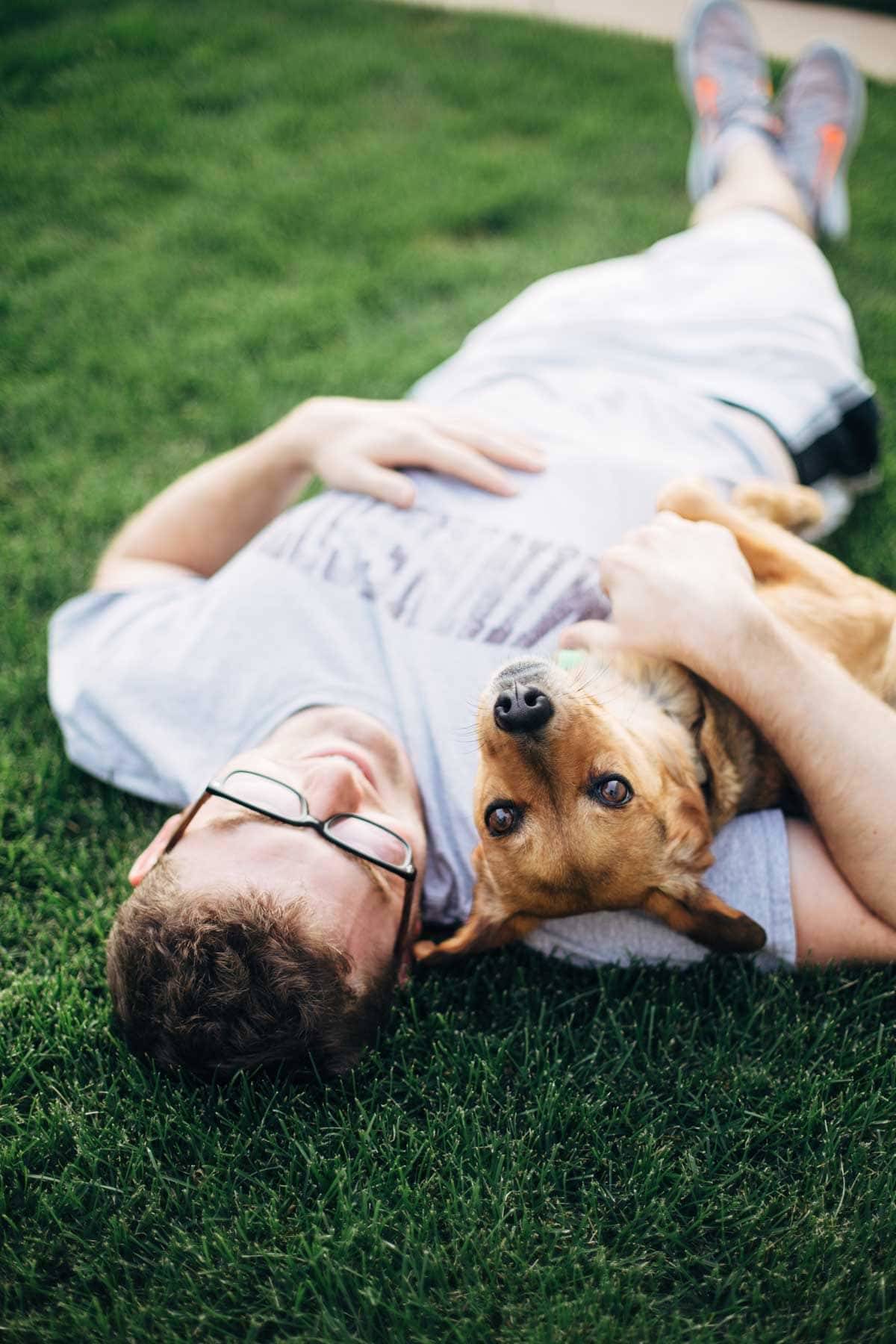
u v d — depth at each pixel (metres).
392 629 2.21
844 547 3.16
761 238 3.14
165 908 1.83
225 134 4.99
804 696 1.94
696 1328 1.72
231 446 3.65
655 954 2.22
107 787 2.71
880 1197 1.86
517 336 2.91
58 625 2.69
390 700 2.19
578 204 4.50
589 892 1.97
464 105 5.08
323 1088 1.99
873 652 2.21
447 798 2.15
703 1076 2.06
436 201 4.55
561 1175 1.93
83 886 2.53
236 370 3.88
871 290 4.02
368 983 1.93
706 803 2.13
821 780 1.94
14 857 2.56
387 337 3.99
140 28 5.60
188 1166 1.98
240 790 1.95
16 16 5.75
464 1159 1.94
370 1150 1.95
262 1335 1.78
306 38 5.56
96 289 4.25
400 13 5.73
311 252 4.37
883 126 4.73
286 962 1.80
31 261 4.39
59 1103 2.07
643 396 2.61
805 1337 1.71
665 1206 1.87
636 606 2.07
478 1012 2.24
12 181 4.79
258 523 2.72
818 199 3.81
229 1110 2.00
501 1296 1.79
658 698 2.18
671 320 2.83
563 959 2.29
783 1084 2.04
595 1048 2.14
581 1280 1.79
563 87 5.12
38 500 3.50
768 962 2.17
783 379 2.68
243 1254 1.84
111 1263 1.84
